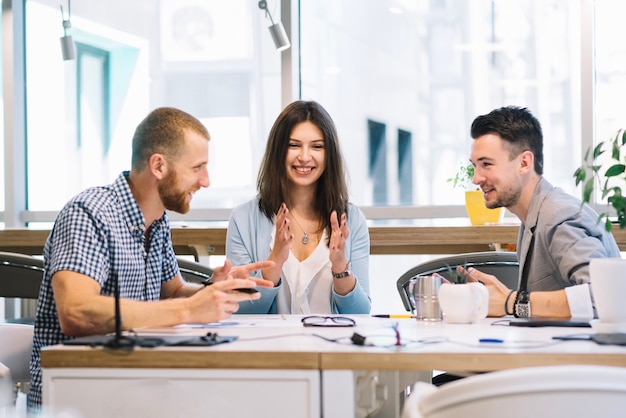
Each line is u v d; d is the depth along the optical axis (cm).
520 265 235
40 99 462
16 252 398
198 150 201
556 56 414
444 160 425
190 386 147
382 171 430
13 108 454
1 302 440
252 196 442
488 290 210
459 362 142
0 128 459
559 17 412
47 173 462
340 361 143
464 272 210
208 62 448
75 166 462
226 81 446
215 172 445
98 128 461
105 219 191
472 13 421
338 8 432
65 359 151
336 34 432
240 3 443
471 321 195
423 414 110
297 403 145
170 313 176
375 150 430
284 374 145
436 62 425
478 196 362
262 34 441
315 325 191
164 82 455
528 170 235
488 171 236
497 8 419
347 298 258
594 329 170
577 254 213
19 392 222
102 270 187
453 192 424
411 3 425
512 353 141
